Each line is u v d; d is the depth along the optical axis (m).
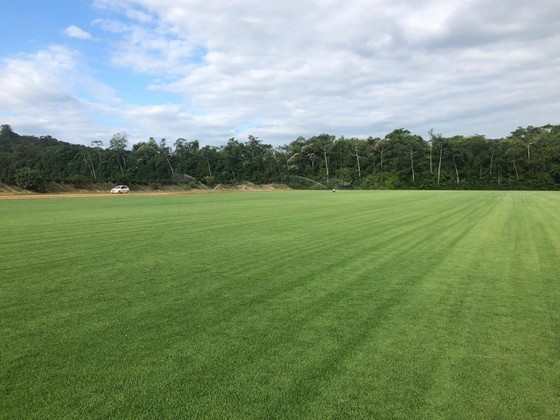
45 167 97.88
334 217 19.77
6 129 124.44
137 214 22.11
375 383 3.71
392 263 8.91
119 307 5.89
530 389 3.63
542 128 108.00
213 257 9.58
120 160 107.12
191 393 3.52
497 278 7.63
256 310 5.75
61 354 4.30
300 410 3.27
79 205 31.58
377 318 5.43
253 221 17.91
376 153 108.25
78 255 9.87
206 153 111.94
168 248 10.82
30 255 9.88
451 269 8.35
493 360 4.20
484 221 17.72
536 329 5.06
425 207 26.84
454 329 5.05
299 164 114.94
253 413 3.23
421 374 3.89
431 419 3.17
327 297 6.38
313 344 4.57
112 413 3.22
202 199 42.78
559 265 8.77
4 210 25.78
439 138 96.12
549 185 83.19
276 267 8.50
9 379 3.77
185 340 4.68
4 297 6.39
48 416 3.18
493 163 92.62
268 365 4.05
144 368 3.98
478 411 3.28
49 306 5.93
